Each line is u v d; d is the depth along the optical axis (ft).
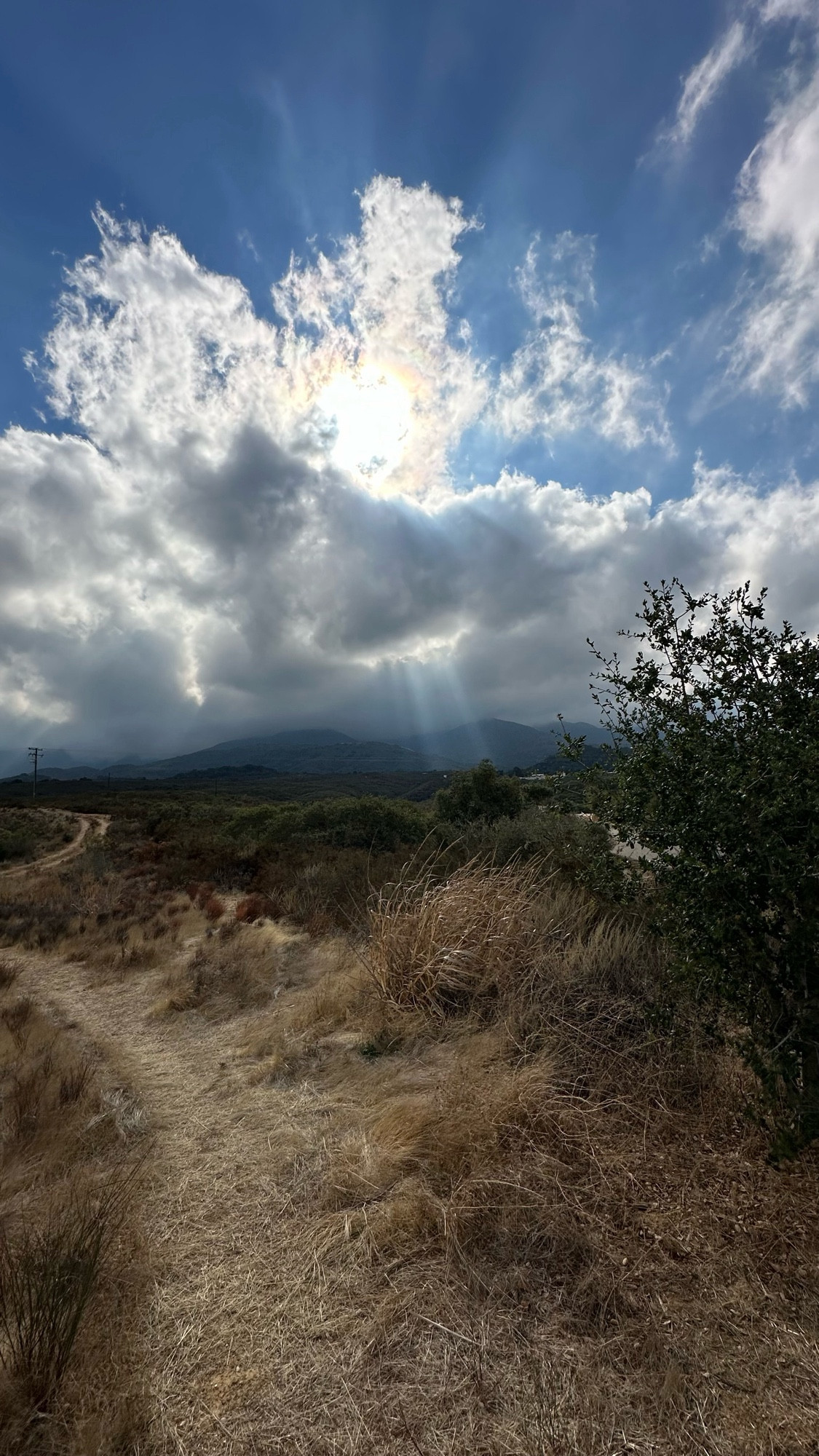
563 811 13.34
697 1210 8.41
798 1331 6.57
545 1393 6.11
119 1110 13.38
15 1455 5.86
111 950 30.89
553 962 15.84
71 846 102.27
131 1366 6.83
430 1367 6.54
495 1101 10.98
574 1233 8.05
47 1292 7.33
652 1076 11.63
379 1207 9.21
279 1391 6.44
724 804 8.60
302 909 31.86
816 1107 8.07
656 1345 6.47
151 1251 8.78
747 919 8.57
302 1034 16.80
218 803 153.07
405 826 51.24
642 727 10.76
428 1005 16.56
